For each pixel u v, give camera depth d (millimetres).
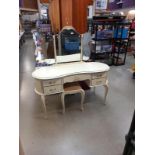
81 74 2123
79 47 2451
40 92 2037
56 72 2055
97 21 3955
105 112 2400
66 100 2721
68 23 2303
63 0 2207
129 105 2586
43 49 3127
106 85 2379
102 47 4367
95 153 1697
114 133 1979
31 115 2322
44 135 1947
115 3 5238
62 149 1745
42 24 4137
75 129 2047
